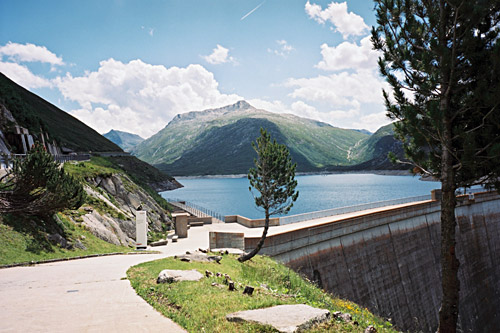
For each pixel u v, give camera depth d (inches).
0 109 2043.6
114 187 1814.7
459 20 619.8
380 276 1443.2
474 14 585.9
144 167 5433.1
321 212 1710.1
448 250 647.8
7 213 889.5
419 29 668.1
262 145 938.7
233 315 332.8
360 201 4621.1
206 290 437.4
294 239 1141.7
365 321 409.4
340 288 1262.3
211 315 344.8
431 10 646.5
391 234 1578.5
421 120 654.5
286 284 708.0
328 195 5684.1
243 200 5629.9
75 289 488.7
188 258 706.2
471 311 1795.0
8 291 481.4
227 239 1020.5
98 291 474.3
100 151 4909.0
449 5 628.1
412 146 698.8
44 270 669.9
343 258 1318.9
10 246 797.9
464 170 661.3
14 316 356.2
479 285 1941.4
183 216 1459.2
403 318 1446.9
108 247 1097.4
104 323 333.4
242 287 490.0
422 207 1815.9
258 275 708.0
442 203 662.5
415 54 661.9
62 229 1019.3
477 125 656.4
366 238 1448.1
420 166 693.9
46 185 938.7
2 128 1899.6
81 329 315.3
